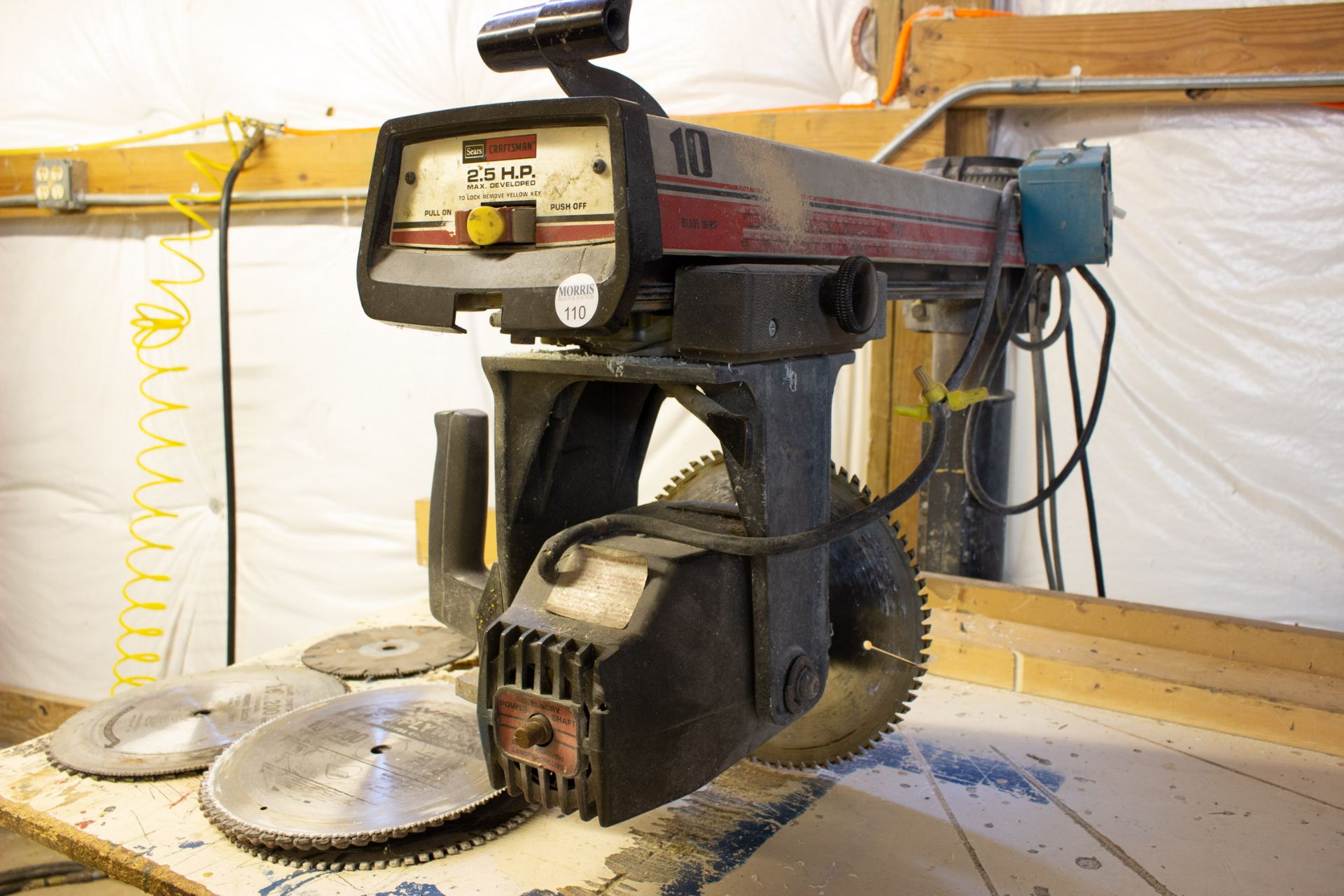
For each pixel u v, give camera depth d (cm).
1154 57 142
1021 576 169
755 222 66
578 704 60
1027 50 147
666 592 63
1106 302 116
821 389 71
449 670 117
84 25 207
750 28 165
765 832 84
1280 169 145
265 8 192
